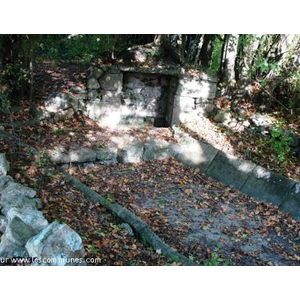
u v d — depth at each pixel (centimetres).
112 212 445
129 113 777
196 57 841
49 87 747
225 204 526
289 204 508
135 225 417
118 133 696
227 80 797
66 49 898
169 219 471
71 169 579
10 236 314
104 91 721
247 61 763
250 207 521
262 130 679
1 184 414
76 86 736
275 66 683
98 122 722
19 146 529
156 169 622
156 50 757
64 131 647
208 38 902
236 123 722
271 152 634
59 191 463
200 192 557
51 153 558
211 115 764
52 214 396
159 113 801
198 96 750
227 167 599
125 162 632
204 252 405
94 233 380
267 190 540
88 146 620
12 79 670
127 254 357
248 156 629
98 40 736
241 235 448
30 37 633
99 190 521
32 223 340
